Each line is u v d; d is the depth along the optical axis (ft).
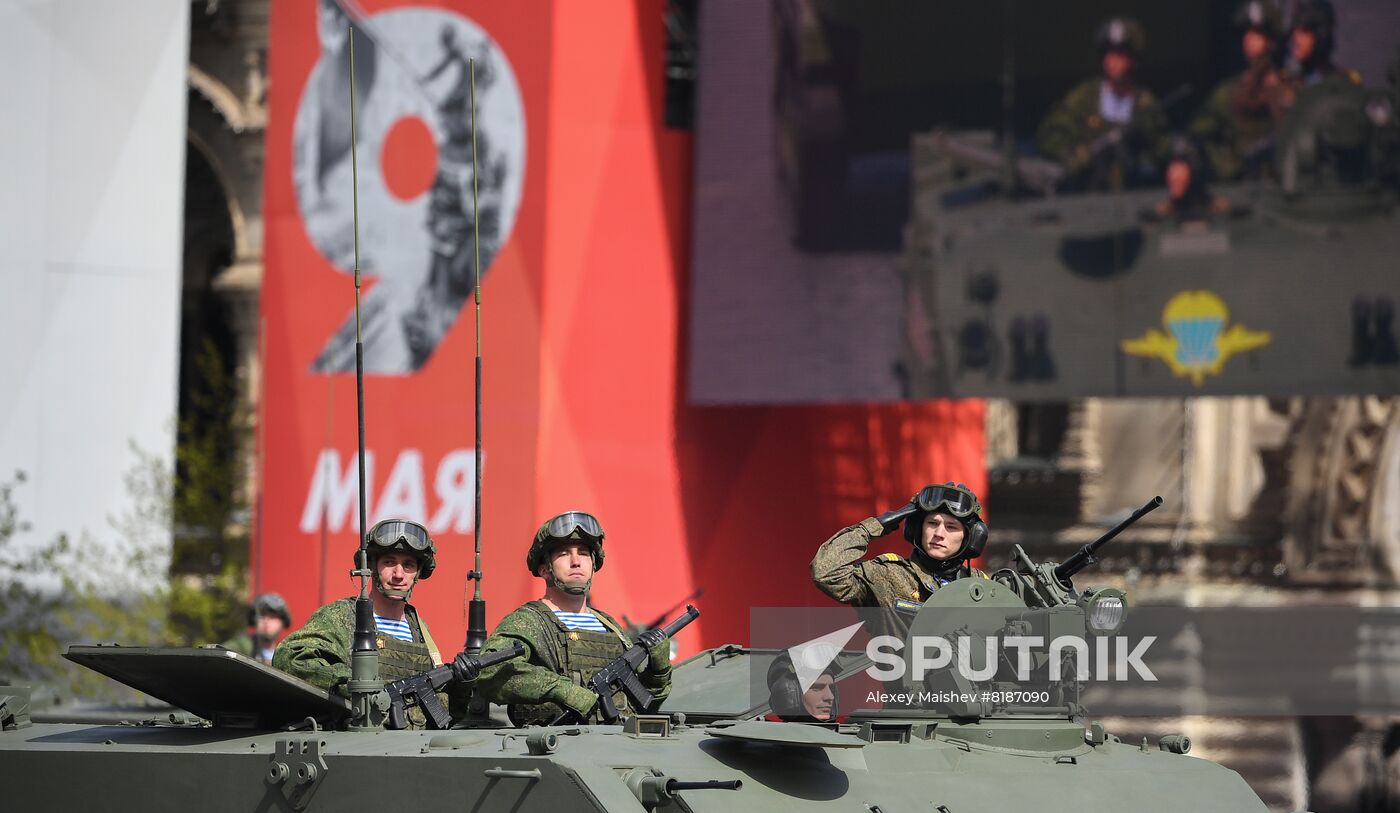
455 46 302.45
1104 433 609.01
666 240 302.66
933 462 346.33
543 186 295.28
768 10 294.05
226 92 474.49
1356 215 274.57
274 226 312.29
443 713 100.07
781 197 292.61
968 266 286.05
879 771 93.40
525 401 290.76
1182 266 279.69
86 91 332.19
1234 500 602.44
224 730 100.73
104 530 330.13
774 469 315.58
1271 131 276.82
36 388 326.44
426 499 295.69
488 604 287.07
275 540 307.58
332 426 304.09
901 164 288.92
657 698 110.01
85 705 187.93
